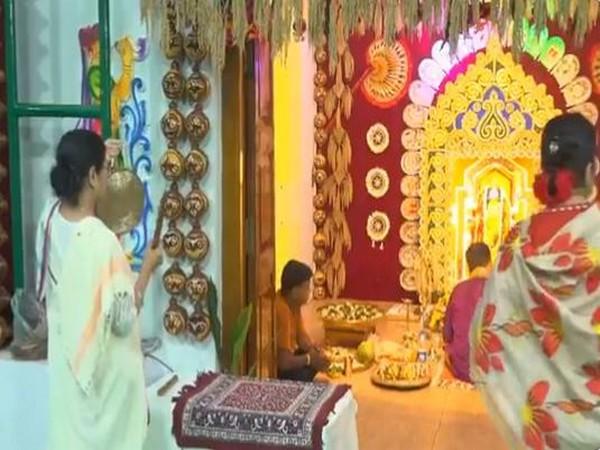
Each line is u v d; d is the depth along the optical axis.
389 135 5.00
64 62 3.30
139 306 2.59
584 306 2.17
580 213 2.22
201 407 2.70
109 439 2.39
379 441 3.31
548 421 2.22
